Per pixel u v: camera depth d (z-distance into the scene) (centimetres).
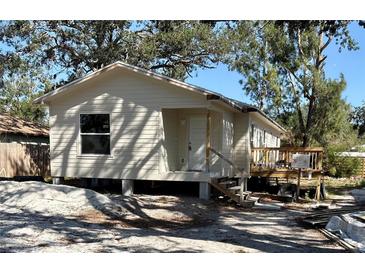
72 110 1384
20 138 2138
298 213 1113
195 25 2252
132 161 1308
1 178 1717
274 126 2105
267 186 1684
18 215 884
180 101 1250
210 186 1274
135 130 1305
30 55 2231
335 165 2438
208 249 646
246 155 1562
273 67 2222
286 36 1908
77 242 659
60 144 1398
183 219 964
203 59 2455
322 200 1446
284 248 678
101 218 909
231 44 2320
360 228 733
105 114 1345
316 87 1892
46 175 1978
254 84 2330
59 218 873
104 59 2208
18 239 653
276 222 962
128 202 1112
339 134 2159
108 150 1345
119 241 680
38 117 3997
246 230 849
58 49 2302
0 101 4131
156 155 1281
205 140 1427
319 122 1939
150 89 1284
